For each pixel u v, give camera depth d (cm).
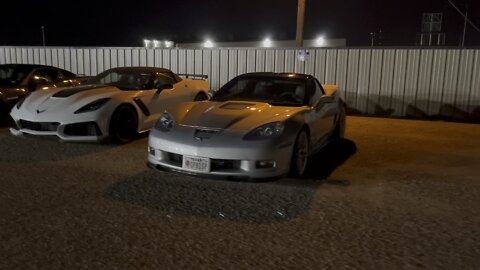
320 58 1207
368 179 532
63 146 670
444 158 665
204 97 955
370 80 1173
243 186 488
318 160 630
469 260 320
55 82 984
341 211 415
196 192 462
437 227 381
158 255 316
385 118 1133
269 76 638
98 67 1420
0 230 353
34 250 319
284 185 497
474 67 1086
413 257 322
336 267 304
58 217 383
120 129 698
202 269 297
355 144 766
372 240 351
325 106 636
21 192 448
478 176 560
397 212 417
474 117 1102
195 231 361
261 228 370
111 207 411
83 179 500
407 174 562
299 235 357
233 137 469
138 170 544
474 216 411
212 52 1295
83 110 656
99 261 305
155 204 422
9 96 887
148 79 806
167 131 500
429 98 1131
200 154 466
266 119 496
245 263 307
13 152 623
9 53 1526
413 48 1126
